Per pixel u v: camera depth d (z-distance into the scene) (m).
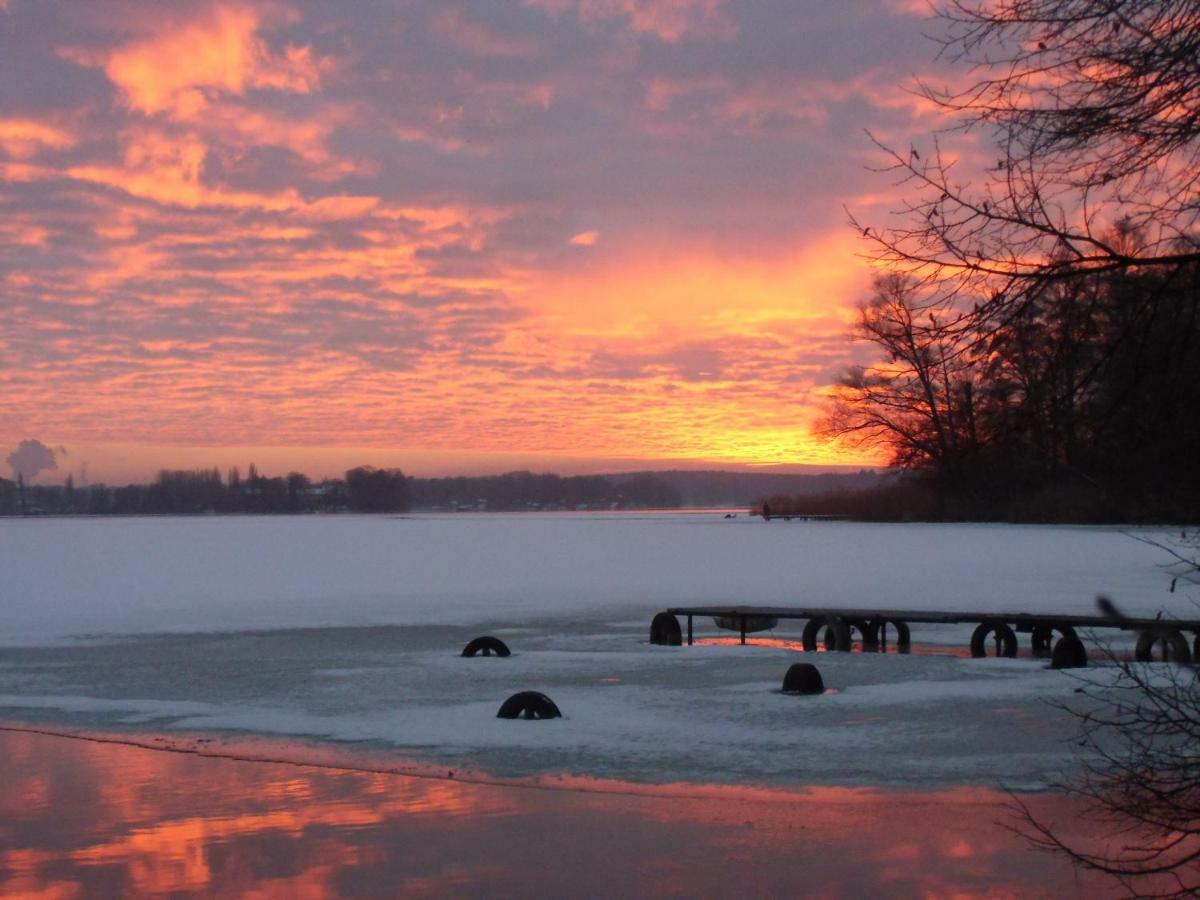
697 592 27.25
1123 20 4.71
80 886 6.80
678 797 8.58
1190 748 7.18
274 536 55.16
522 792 8.78
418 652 17.52
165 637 19.89
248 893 6.66
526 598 26.64
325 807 8.42
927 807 8.20
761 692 13.30
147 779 9.34
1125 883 6.33
